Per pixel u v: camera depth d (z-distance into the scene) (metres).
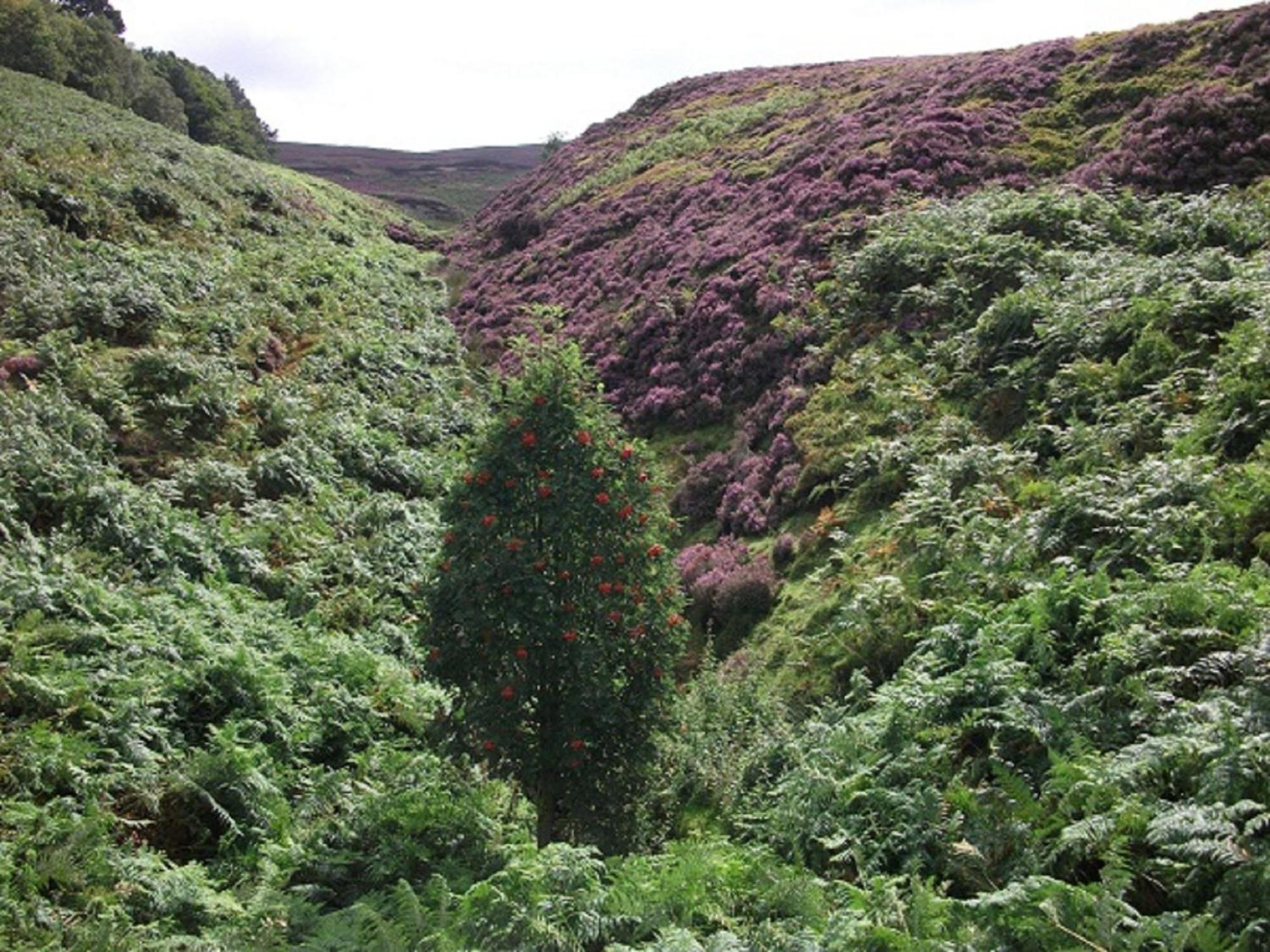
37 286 24.16
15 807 9.63
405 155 145.88
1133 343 16.61
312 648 14.88
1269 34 29.95
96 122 46.16
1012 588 12.19
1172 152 25.98
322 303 33.12
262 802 11.18
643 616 10.80
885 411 20.12
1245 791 6.90
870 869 8.42
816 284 26.86
